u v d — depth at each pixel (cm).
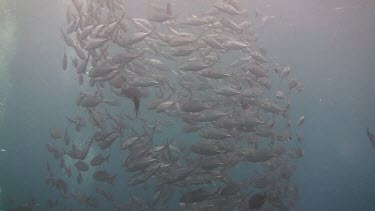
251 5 2225
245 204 943
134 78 786
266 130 933
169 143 895
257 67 859
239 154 890
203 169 829
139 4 1909
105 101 890
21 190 2614
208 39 809
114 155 2078
